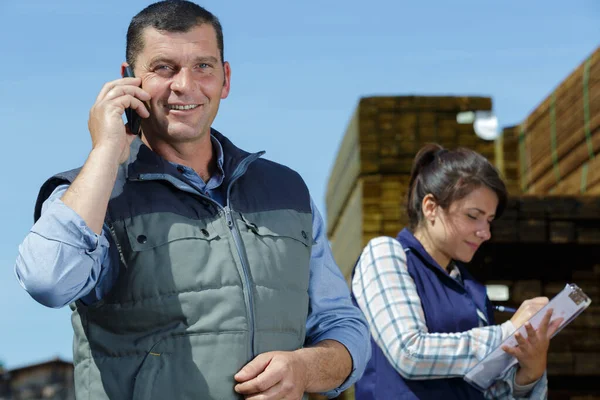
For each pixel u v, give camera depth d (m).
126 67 2.91
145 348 2.66
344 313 3.12
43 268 2.52
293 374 2.69
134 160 2.81
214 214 2.80
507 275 5.30
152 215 2.72
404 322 3.63
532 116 7.02
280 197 2.97
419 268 3.80
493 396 3.75
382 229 6.57
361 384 3.75
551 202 5.27
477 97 6.98
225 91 3.09
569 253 5.33
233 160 2.93
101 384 2.68
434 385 3.67
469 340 3.62
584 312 5.21
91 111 2.74
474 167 3.85
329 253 3.18
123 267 2.69
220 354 2.65
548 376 5.17
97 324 2.72
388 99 6.86
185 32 2.84
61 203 2.57
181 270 2.68
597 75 5.93
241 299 2.71
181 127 2.84
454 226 3.84
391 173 6.69
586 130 6.05
